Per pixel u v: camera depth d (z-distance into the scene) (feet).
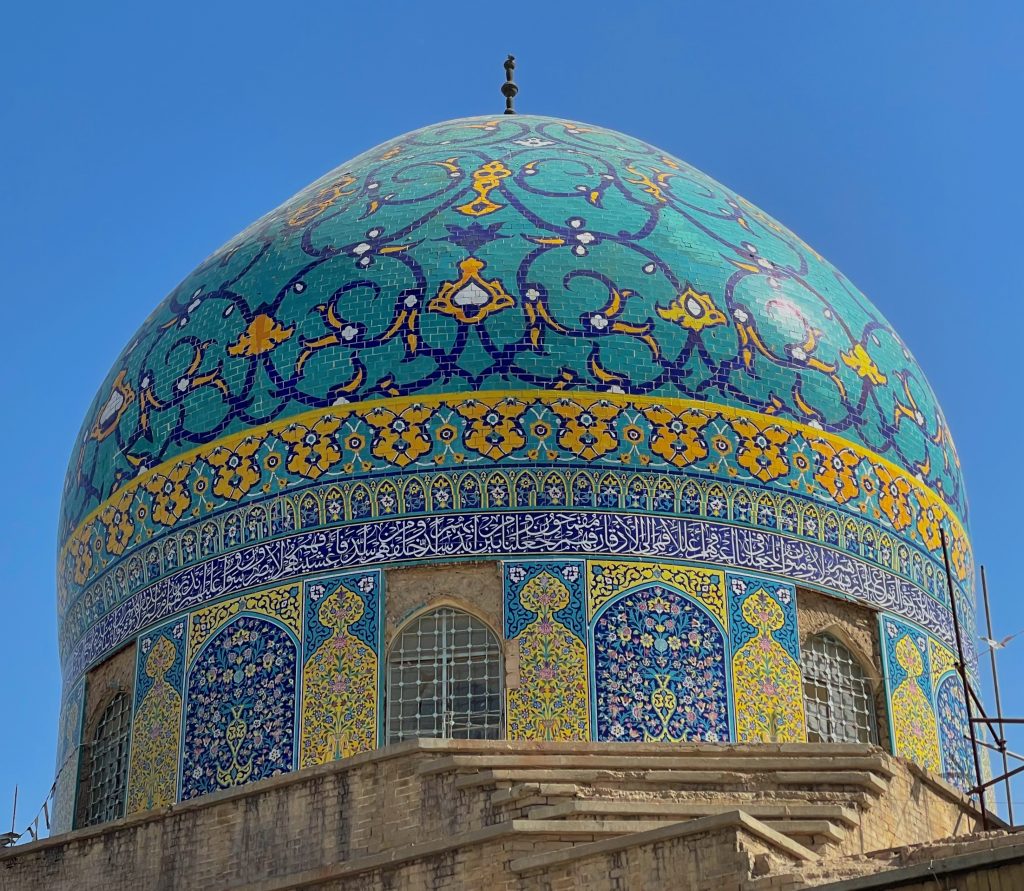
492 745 81.35
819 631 91.45
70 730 96.84
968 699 88.58
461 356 91.20
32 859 87.51
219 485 92.79
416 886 75.72
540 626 87.30
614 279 93.35
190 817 84.74
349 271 94.53
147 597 93.66
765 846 69.97
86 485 98.94
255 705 88.33
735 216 100.32
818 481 92.99
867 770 82.43
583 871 71.51
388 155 102.99
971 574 101.30
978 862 63.10
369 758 81.35
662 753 82.69
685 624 88.07
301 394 92.32
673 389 91.45
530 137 103.50
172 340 97.71
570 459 89.76
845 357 96.58
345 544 89.76
